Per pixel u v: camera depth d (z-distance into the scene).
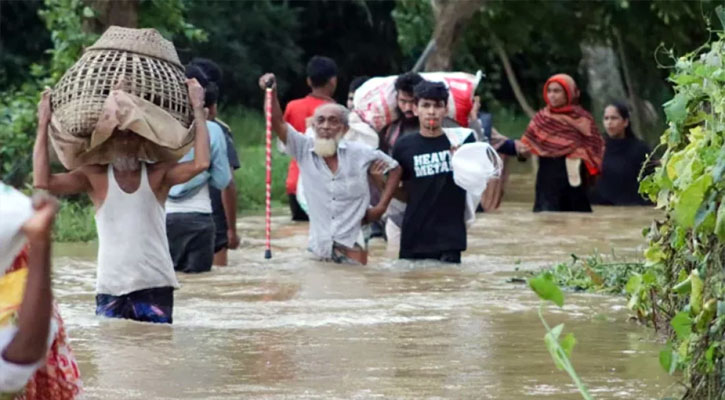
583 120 45.06
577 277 26.84
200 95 21.81
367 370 17.77
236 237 31.56
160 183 21.89
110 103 21.02
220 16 92.00
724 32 16.66
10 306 10.22
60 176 21.72
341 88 102.81
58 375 11.43
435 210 31.23
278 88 96.31
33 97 43.47
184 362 18.33
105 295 22.08
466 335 20.50
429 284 27.20
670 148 17.44
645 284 19.33
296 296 25.31
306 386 16.77
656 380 17.02
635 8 62.50
